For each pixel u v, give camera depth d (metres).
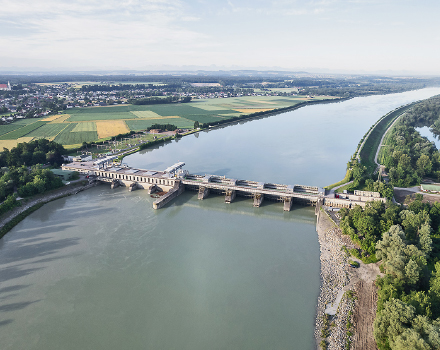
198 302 132.75
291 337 114.00
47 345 113.69
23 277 149.50
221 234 188.88
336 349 106.44
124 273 152.25
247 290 139.50
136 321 123.75
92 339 115.88
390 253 133.62
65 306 132.00
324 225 191.75
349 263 152.25
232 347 110.75
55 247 174.00
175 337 115.88
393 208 176.88
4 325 122.56
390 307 103.25
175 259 163.38
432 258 143.75
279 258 163.25
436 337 88.19
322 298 132.88
